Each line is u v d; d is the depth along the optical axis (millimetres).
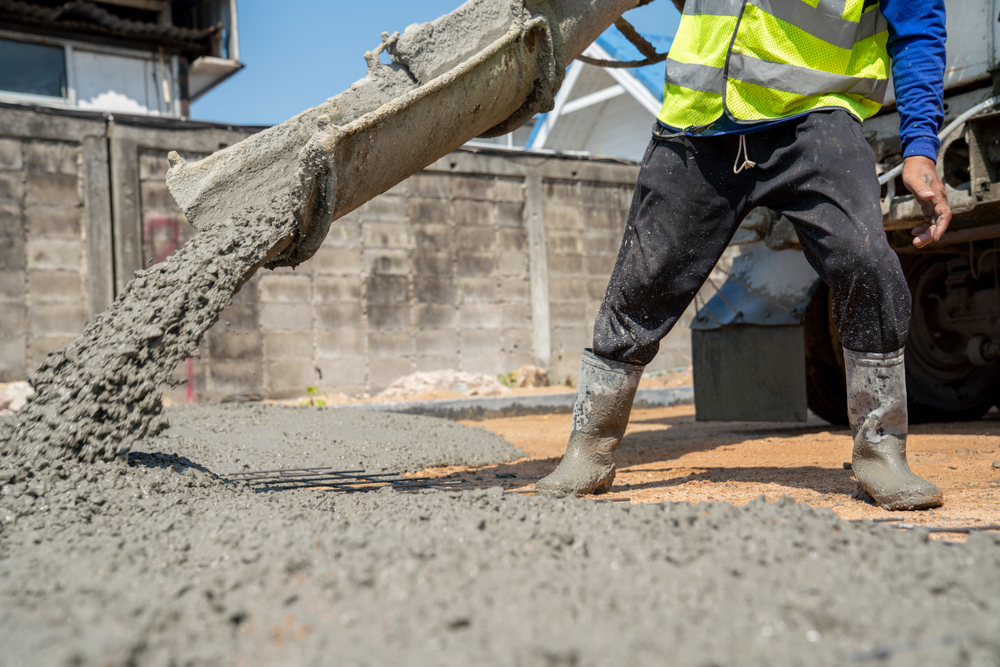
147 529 1887
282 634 1272
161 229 9648
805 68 2396
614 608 1320
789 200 2467
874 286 2291
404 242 10945
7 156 9039
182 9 15102
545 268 11797
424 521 1879
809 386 5375
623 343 2717
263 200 3047
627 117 17984
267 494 2451
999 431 4555
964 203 3738
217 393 9742
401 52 2977
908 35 2461
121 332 2613
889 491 2352
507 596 1374
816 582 1403
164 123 9641
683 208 2562
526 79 3219
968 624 1243
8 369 8953
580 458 2824
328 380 10375
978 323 5137
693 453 4328
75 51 13047
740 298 5336
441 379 10398
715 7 2512
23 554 1771
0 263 8984
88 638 1209
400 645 1201
